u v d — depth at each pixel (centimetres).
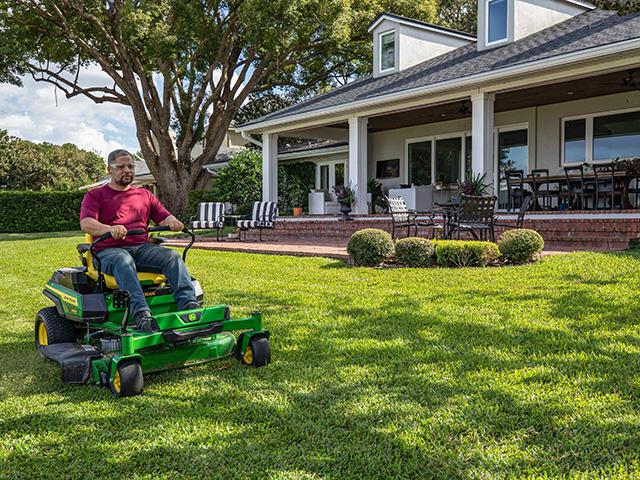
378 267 853
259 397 349
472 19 3041
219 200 2319
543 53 1060
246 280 798
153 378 391
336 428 300
